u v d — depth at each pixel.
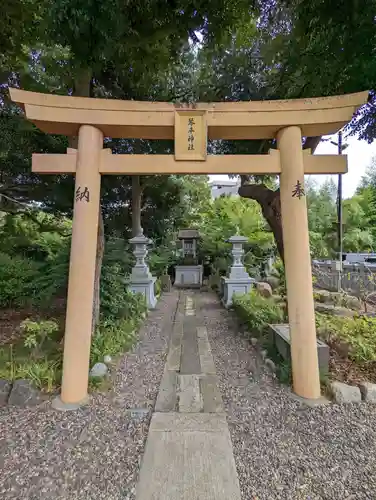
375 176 16.41
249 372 2.94
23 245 7.17
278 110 2.48
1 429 2.00
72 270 2.40
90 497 1.46
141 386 2.68
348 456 1.72
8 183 6.26
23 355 2.94
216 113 2.51
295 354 2.44
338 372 2.65
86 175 2.44
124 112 2.47
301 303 2.43
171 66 3.84
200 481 1.54
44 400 2.36
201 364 3.18
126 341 3.63
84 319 2.39
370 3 2.05
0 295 5.03
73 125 2.50
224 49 3.52
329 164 2.54
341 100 2.42
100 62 2.86
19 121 4.20
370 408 2.21
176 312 5.83
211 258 10.05
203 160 2.51
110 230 9.02
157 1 2.48
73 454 1.76
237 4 2.79
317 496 1.45
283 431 1.97
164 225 10.45
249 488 1.50
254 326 3.93
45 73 4.23
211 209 11.44
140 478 1.57
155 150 5.19
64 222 8.02
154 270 9.18
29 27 2.90
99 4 1.95
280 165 2.54
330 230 11.90
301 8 2.33
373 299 5.66
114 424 2.07
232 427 2.02
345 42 2.41
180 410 2.24
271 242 8.52
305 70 2.95
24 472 1.62
